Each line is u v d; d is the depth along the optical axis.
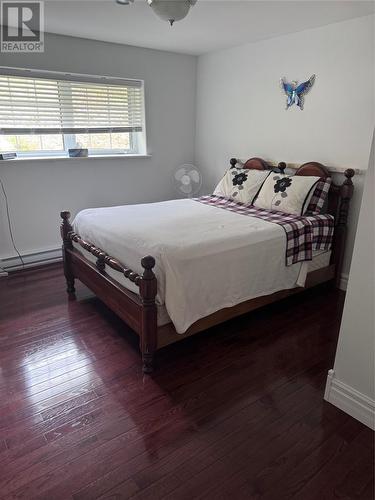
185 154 4.56
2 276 3.41
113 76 3.70
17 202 3.43
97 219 2.80
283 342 2.46
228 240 2.34
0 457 1.57
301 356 2.31
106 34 3.27
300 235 2.75
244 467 1.54
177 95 4.25
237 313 2.50
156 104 4.11
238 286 2.40
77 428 1.73
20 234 3.52
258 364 2.23
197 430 1.73
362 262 1.64
